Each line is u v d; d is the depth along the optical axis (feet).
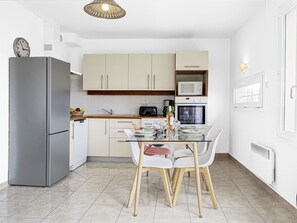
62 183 11.61
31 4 12.00
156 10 12.67
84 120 15.79
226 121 17.67
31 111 10.84
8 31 11.10
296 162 8.20
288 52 9.16
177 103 16.43
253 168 11.49
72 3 11.91
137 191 8.23
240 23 14.43
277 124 9.53
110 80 17.02
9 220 7.75
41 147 10.84
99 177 12.66
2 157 10.70
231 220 7.86
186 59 16.34
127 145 16.26
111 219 7.88
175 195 9.00
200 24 14.73
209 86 17.69
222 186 11.25
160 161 8.93
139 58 16.92
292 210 8.43
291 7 8.59
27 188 10.80
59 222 7.64
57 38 14.76
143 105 18.02
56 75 11.26
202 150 10.98
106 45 18.07
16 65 10.92
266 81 10.81
